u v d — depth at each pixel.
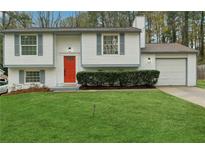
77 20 39.94
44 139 7.47
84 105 11.44
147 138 7.33
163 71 21.62
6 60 20.39
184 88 19.61
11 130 8.45
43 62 20.45
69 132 8.08
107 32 20.41
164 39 40.62
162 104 11.76
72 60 21.34
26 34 20.30
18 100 13.81
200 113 10.20
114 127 8.44
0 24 36.50
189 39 42.22
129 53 20.55
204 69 31.92
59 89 19.52
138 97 13.60
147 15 38.91
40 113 10.51
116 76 19.59
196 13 40.47
